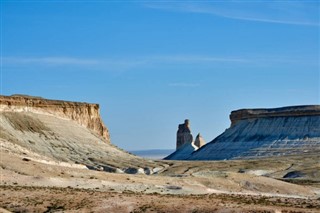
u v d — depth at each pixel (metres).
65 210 96.50
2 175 123.00
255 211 94.38
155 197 108.25
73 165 175.25
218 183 145.50
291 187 152.25
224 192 135.50
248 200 114.25
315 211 97.38
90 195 107.19
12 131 193.38
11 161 136.00
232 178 154.62
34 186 117.06
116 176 140.75
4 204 98.69
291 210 97.31
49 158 184.38
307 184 180.00
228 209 95.56
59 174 134.12
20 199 101.88
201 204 100.00
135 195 110.12
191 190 128.62
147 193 117.88
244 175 160.00
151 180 138.50
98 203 100.25
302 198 133.62
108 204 99.62
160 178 143.00
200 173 175.50
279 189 150.12
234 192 139.50
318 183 184.12
